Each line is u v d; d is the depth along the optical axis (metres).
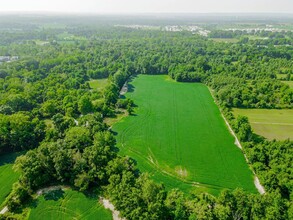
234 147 104.75
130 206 67.00
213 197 71.94
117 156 90.38
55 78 168.88
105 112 131.38
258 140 105.12
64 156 82.62
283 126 117.12
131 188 71.12
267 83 154.00
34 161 81.88
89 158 84.00
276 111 132.75
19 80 164.75
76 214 73.19
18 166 81.00
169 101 151.00
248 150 94.88
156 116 132.00
